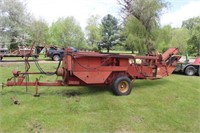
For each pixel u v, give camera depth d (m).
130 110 6.48
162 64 9.34
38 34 41.44
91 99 7.23
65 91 8.05
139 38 23.70
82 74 7.28
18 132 5.02
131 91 8.38
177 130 5.46
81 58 7.23
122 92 7.77
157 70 9.25
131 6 24.70
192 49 43.94
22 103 6.67
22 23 30.95
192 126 5.70
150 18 23.83
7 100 6.91
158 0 23.70
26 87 7.75
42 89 8.21
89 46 45.59
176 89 9.05
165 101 7.49
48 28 47.91
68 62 7.04
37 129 5.18
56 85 7.52
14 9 29.84
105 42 51.09
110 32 51.62
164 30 24.47
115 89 7.65
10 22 29.22
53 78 10.01
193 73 13.50
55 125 5.39
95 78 7.47
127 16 25.62
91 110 6.38
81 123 5.54
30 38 32.25
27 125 5.33
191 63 13.64
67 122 5.56
